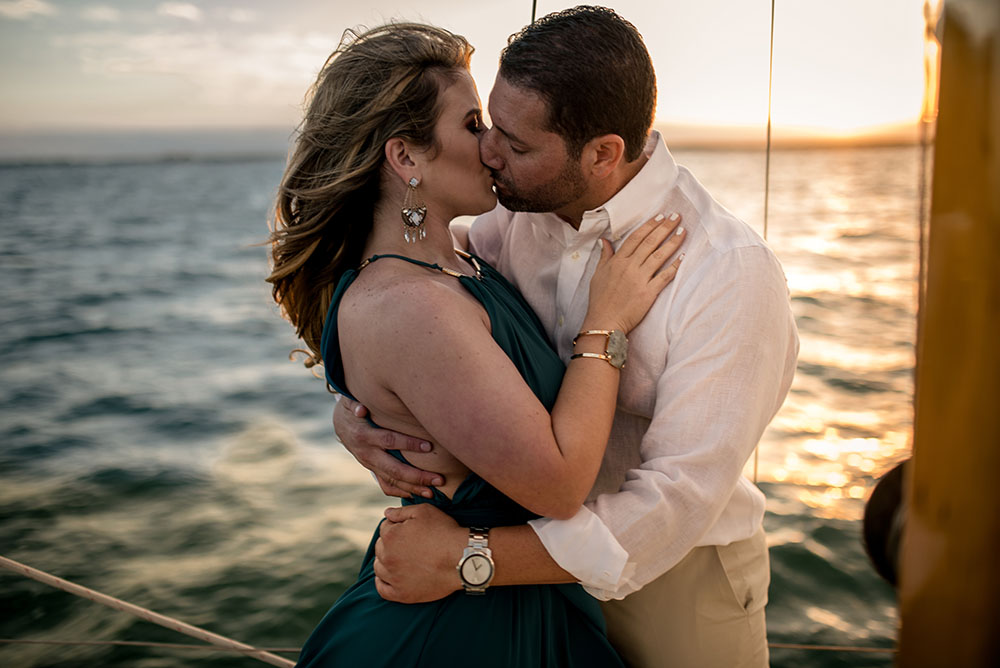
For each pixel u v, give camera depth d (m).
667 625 1.43
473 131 1.32
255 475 6.69
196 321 13.91
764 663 1.53
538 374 1.31
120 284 17.78
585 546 1.17
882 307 10.77
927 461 0.63
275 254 1.36
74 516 6.00
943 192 0.60
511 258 1.55
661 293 1.33
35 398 9.55
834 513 4.98
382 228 1.32
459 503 1.28
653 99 1.31
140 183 49.31
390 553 1.24
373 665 1.25
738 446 1.23
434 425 1.15
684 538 1.22
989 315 0.58
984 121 0.57
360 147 1.27
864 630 3.71
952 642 0.63
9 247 23.81
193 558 5.20
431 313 1.14
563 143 1.25
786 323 1.30
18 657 4.02
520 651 1.27
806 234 17.58
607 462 1.48
